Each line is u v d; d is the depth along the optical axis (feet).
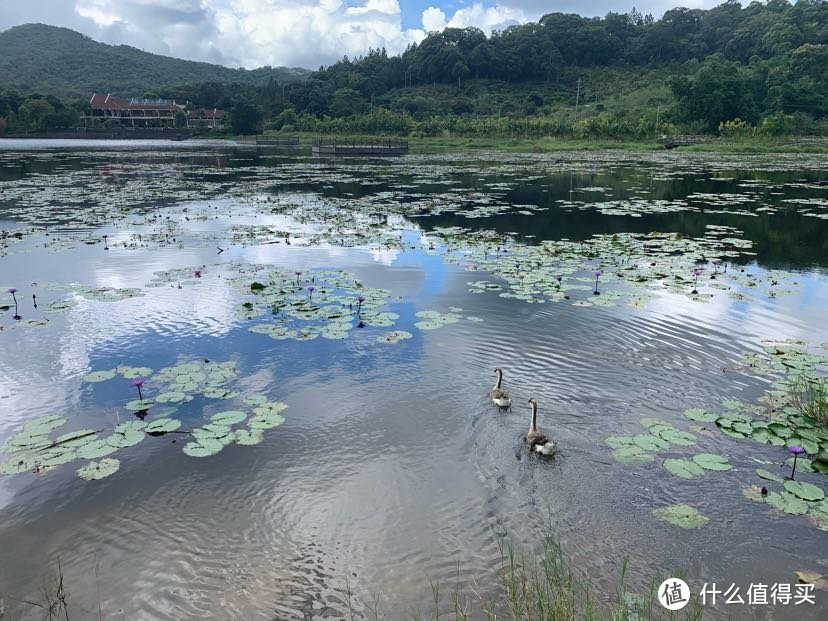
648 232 57.77
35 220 64.90
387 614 13.20
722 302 34.88
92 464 18.89
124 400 23.15
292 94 363.15
